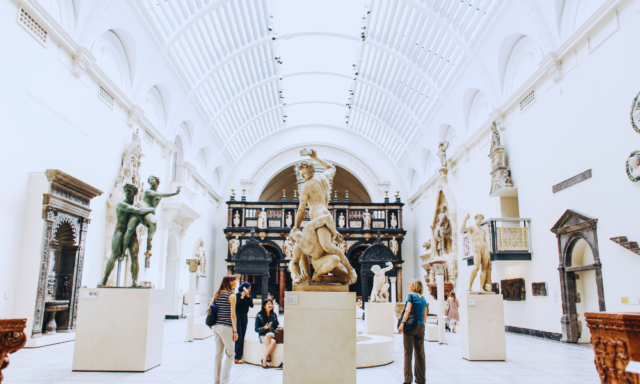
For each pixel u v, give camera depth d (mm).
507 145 16422
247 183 32000
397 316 16109
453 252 20312
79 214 11844
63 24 11930
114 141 14961
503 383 6797
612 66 10820
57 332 11227
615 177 10594
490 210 17625
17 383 6312
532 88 14602
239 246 28422
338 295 5246
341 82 27781
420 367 6336
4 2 9734
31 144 10633
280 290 27719
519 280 15195
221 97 23516
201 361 8531
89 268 13188
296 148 32969
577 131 12180
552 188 13383
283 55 24484
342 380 5082
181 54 18125
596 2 11586
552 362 8781
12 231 9969
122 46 15227
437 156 24844
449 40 18203
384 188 32250
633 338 3014
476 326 9117
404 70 22500
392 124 28250
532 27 13789
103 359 7293
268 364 7992
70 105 12297
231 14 18250
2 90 9656
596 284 11320
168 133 20000
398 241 29406
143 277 16672
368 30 20797
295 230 5738
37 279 10148
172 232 20922
